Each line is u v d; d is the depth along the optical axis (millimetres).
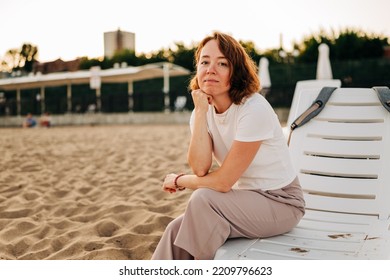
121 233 3627
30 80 24000
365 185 3068
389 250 2303
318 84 7434
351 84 18891
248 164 2398
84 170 6629
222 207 2359
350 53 27453
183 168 6508
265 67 15961
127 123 23594
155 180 5586
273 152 2484
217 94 2467
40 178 6051
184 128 16781
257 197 2441
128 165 7008
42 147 10250
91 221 4086
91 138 12781
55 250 3420
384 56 26984
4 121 27281
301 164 3283
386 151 3102
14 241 3580
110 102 25281
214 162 6645
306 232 2611
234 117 2459
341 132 3230
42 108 27375
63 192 5168
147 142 10805
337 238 2500
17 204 4656
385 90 3199
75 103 26484
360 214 3021
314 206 3143
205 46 2496
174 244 2309
